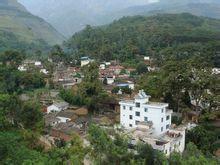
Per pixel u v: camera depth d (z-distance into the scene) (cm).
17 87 12744
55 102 10912
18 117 7244
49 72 16338
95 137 5441
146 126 7619
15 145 5381
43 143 7188
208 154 6800
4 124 6594
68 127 8431
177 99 10150
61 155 5562
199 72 10431
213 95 9681
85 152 5525
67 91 11869
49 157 5378
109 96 11125
